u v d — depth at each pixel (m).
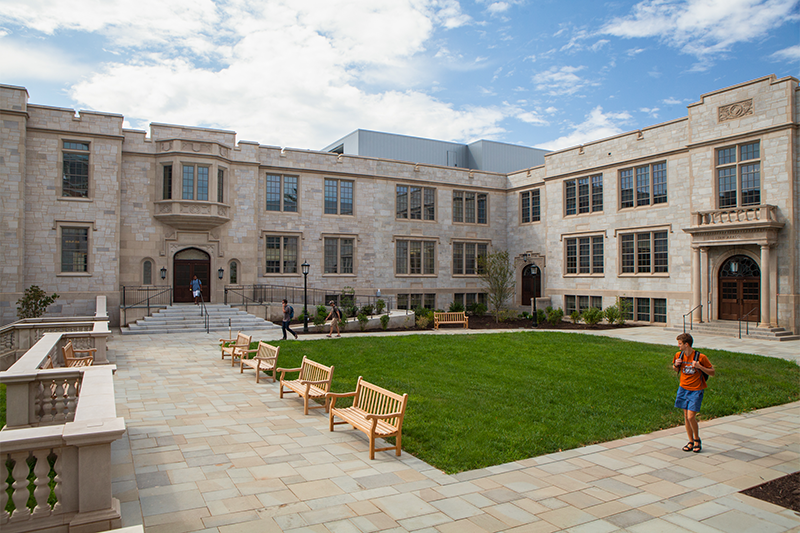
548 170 33.88
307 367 10.97
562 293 32.72
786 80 22.03
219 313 25.36
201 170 27.16
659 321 27.39
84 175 25.09
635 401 10.85
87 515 4.56
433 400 10.59
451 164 45.56
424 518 5.42
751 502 5.97
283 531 5.06
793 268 21.77
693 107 25.44
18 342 15.95
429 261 35.12
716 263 24.33
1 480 4.39
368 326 25.39
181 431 8.49
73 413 7.85
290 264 30.66
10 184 23.00
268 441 8.03
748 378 13.24
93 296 24.88
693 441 7.88
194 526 5.14
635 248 28.62
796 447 8.12
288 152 30.52
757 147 23.19
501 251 37.22
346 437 8.32
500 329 26.69
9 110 23.03
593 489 6.31
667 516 5.57
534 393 11.36
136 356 16.33
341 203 32.25
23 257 23.34
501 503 5.85
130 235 26.12
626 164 29.03
